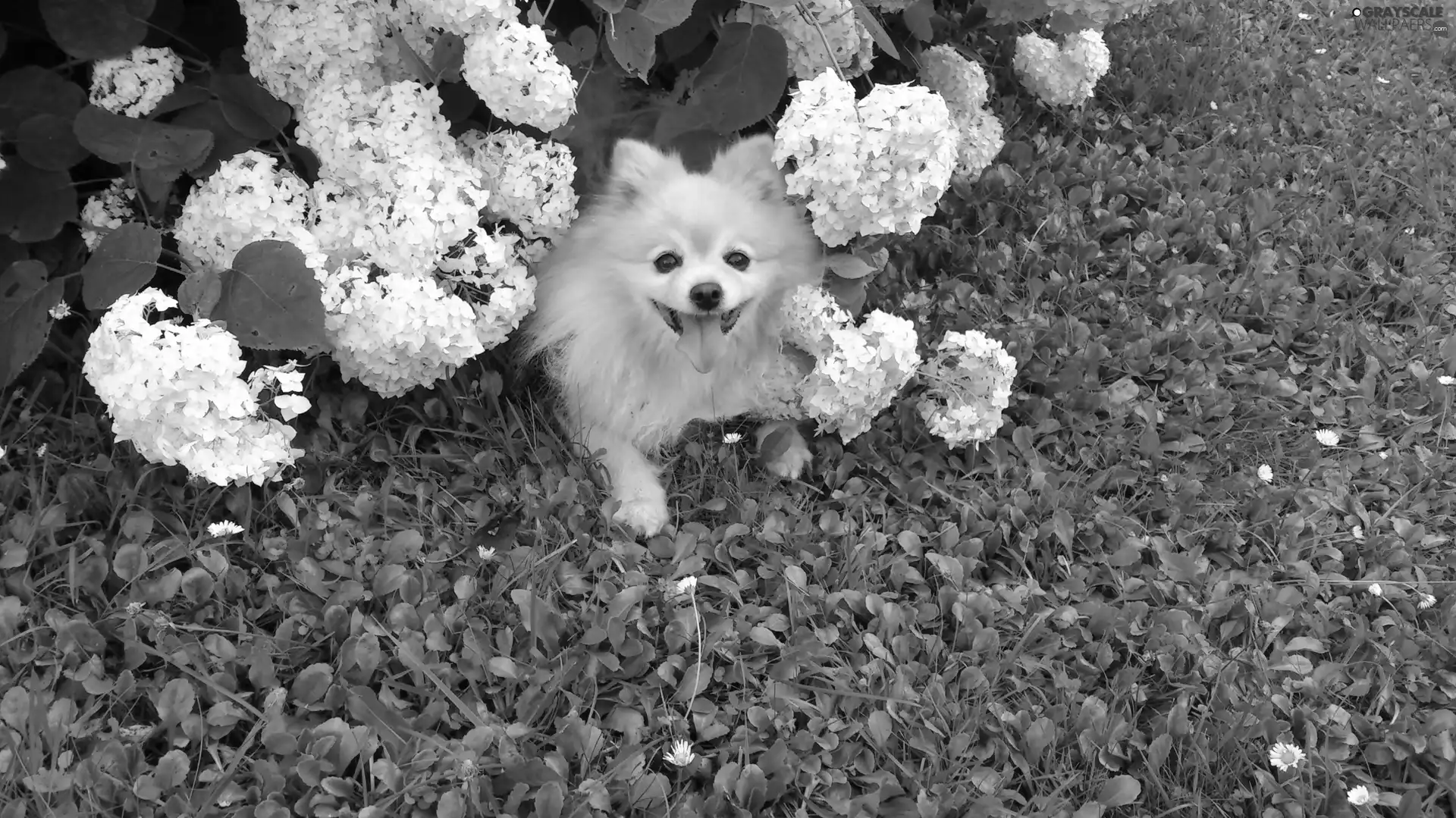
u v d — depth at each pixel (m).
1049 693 1.42
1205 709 1.40
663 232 1.50
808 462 1.60
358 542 1.49
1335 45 2.67
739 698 1.41
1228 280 1.86
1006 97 2.10
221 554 1.43
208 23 1.58
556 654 1.41
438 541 1.49
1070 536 1.53
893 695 1.40
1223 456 1.63
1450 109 2.39
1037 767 1.38
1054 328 1.74
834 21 1.60
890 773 1.36
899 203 1.46
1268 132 2.13
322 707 1.36
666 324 1.52
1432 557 1.56
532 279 1.51
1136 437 1.65
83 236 1.52
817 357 1.53
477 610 1.44
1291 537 1.54
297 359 1.55
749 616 1.45
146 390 1.34
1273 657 1.45
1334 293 1.86
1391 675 1.44
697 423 1.63
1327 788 1.36
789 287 1.55
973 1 1.81
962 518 1.54
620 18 1.50
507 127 1.55
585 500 1.54
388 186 1.45
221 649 1.38
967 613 1.46
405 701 1.38
